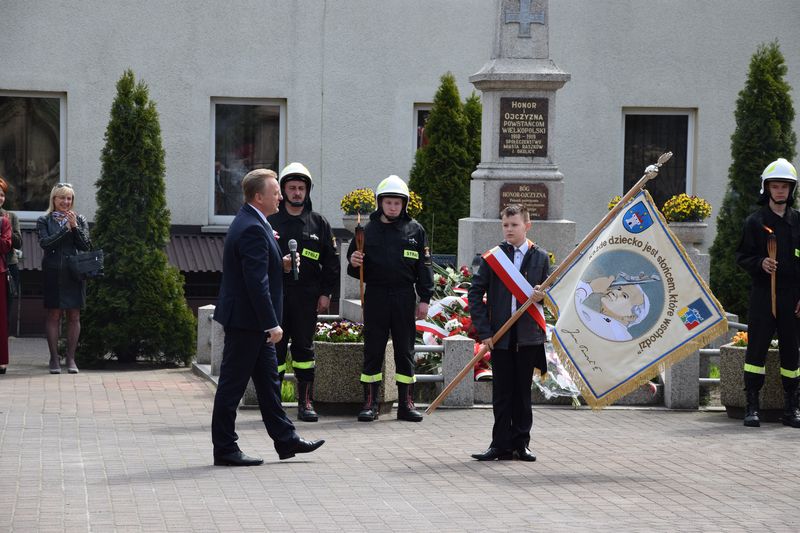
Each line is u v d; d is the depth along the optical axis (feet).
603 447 36.35
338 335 42.19
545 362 34.55
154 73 69.10
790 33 73.36
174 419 39.70
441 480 31.12
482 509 27.89
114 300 54.29
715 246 62.03
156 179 55.77
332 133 71.00
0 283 50.24
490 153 52.13
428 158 64.23
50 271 50.72
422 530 25.81
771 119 60.80
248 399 42.34
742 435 38.81
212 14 69.51
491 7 71.67
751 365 40.86
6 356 50.55
